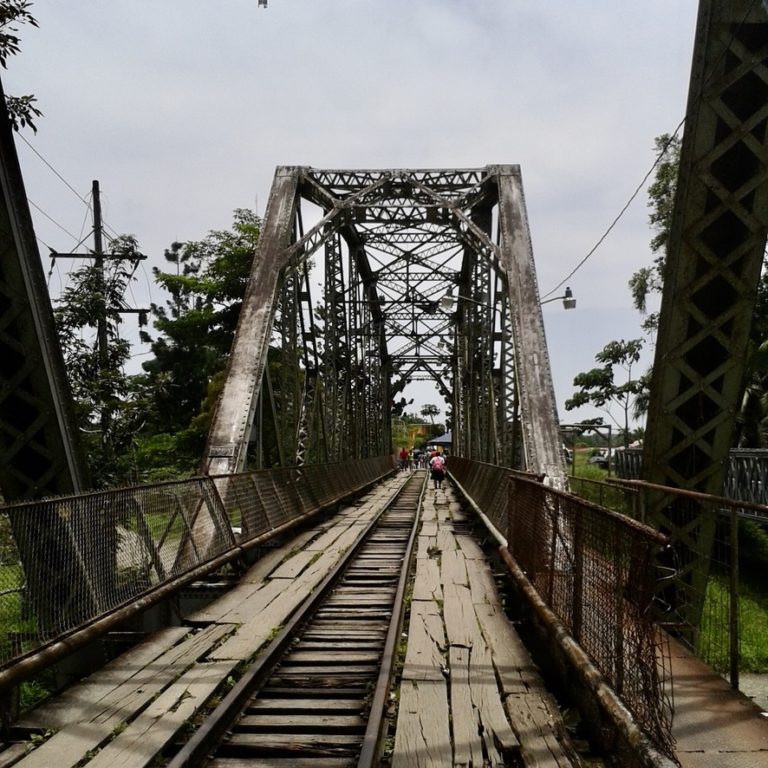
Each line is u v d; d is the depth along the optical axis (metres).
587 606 4.43
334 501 16.11
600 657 4.07
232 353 13.54
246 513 9.48
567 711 4.59
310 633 6.25
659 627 3.72
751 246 5.47
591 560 4.35
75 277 14.50
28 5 7.40
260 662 5.08
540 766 3.63
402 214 18.16
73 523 5.09
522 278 15.28
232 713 4.31
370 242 24.53
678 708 3.78
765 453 12.90
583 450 57.03
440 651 5.61
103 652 6.43
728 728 3.52
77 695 4.55
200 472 11.65
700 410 5.88
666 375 5.83
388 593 7.90
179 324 27.31
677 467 6.25
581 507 4.64
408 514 16.14
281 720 4.29
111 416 13.86
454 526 13.75
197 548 7.50
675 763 2.88
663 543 2.91
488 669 5.15
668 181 19.95
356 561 9.83
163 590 6.23
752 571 12.92
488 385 19.14
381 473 34.12
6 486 6.05
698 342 5.73
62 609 4.86
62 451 5.96
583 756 3.92
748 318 5.62
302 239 15.98
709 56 5.30
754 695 6.71
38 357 5.74
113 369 14.48
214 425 12.26
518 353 14.06
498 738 3.97
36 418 6.29
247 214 25.67
